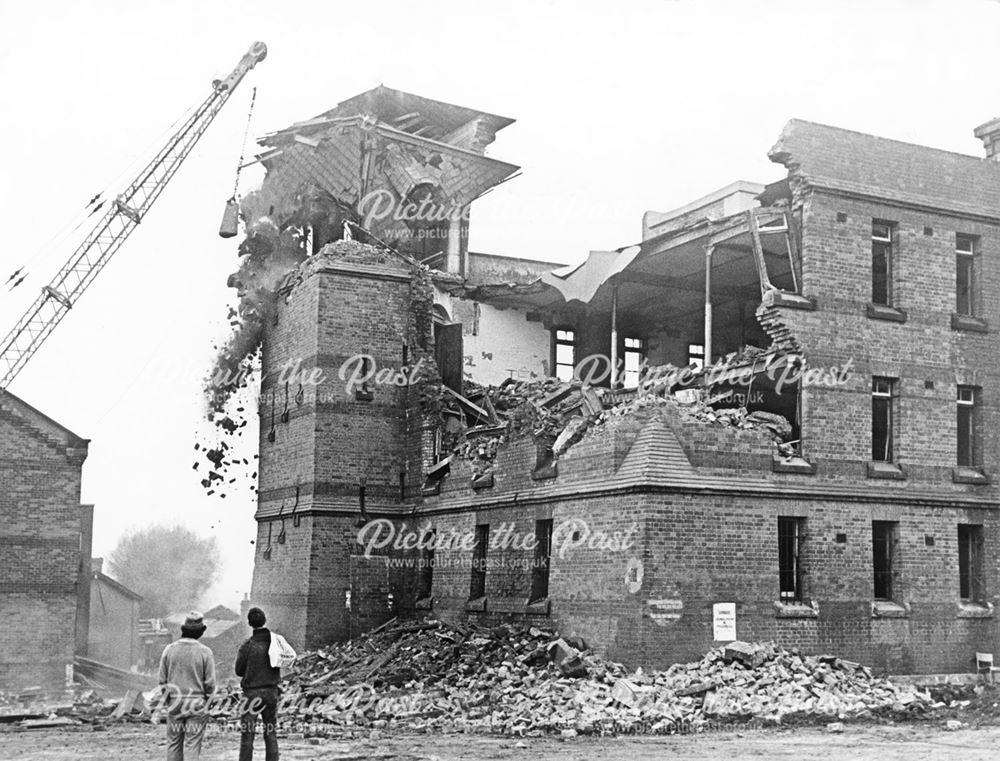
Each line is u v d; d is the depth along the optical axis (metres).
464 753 17.59
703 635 23.42
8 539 34.38
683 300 37.53
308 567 32.09
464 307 39.41
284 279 35.56
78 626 53.72
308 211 37.47
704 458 24.14
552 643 24.20
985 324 27.81
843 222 26.45
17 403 34.91
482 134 41.38
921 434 26.67
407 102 40.25
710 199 35.56
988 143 30.77
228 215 37.44
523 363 40.25
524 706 22.02
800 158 26.09
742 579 24.03
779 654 23.39
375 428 33.25
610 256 33.50
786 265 32.41
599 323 40.88
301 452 33.22
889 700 22.39
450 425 33.09
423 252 40.03
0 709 27.31
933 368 27.03
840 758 16.70
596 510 24.86
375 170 38.56
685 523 23.66
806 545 24.98
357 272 33.47
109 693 40.50
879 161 27.03
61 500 35.00
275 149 38.38
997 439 27.59
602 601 24.23
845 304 26.23
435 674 25.56
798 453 25.50
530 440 27.92
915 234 27.28
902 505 26.16
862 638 25.14
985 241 28.11
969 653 26.30
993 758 16.58
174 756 13.20
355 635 32.12
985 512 27.17
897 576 25.97
